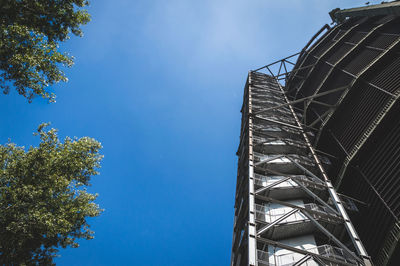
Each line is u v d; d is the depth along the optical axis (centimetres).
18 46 810
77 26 938
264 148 1898
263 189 1327
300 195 1469
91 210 1123
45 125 1139
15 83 847
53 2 872
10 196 918
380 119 1422
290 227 1188
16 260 930
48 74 885
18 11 784
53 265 1025
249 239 977
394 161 1302
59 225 967
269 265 1002
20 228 831
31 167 1033
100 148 1260
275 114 2564
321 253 1115
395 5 1816
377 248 1284
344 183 1659
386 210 1276
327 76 2283
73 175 1177
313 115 2484
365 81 1753
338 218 1177
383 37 1920
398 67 1552
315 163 1702
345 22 2788
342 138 1816
